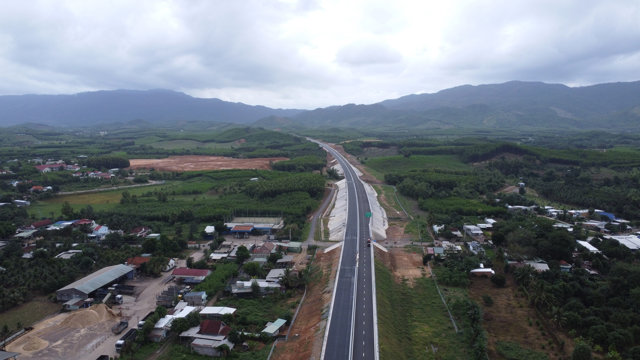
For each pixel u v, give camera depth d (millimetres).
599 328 99000
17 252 154250
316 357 90312
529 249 153875
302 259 160750
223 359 95312
